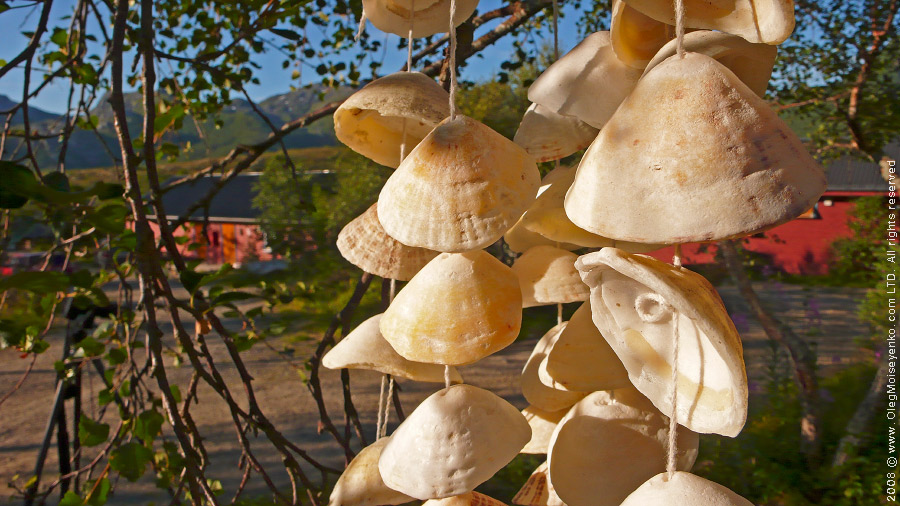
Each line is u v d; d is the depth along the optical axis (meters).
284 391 7.62
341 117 1.05
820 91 4.60
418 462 0.87
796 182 0.59
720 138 0.59
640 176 0.60
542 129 1.02
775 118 0.62
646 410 0.94
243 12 2.46
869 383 5.28
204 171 2.31
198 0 2.95
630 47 0.85
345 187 11.58
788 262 13.68
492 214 0.75
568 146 1.02
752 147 0.59
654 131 0.61
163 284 1.43
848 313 8.91
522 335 9.27
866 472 4.00
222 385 1.56
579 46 0.93
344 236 1.17
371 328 1.08
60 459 2.54
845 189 13.13
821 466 4.23
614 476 0.91
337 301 10.56
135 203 1.40
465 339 0.83
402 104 0.92
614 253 0.62
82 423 1.50
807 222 13.61
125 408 1.71
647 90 0.64
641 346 0.72
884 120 4.18
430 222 0.76
